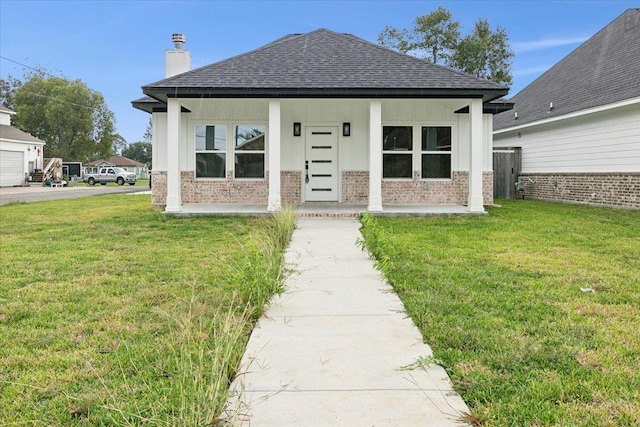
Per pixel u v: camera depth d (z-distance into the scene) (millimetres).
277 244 7785
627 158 13945
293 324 4293
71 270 6312
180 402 2629
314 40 14391
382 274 6090
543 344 3701
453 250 7551
